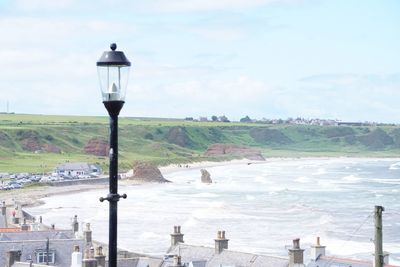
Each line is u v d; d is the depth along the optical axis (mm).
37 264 92312
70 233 115875
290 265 90812
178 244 104438
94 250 91875
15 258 95500
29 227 131375
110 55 28359
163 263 98875
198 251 101250
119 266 97312
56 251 100750
